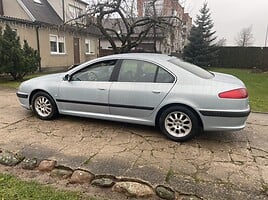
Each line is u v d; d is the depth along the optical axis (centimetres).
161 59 432
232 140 428
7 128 459
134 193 267
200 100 387
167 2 1510
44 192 268
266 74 1967
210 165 337
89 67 468
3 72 1036
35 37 1561
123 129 466
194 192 275
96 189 279
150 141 414
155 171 317
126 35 1347
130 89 426
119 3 1206
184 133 410
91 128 468
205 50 2380
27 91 516
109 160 344
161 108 413
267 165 340
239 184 292
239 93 378
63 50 1875
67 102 482
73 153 363
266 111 649
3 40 1010
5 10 1599
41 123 490
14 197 257
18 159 338
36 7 1753
